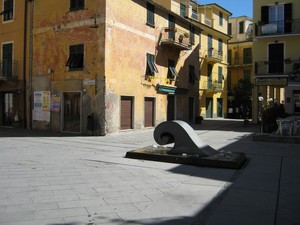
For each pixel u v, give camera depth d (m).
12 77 24.19
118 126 21.09
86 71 20.55
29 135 19.42
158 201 6.39
